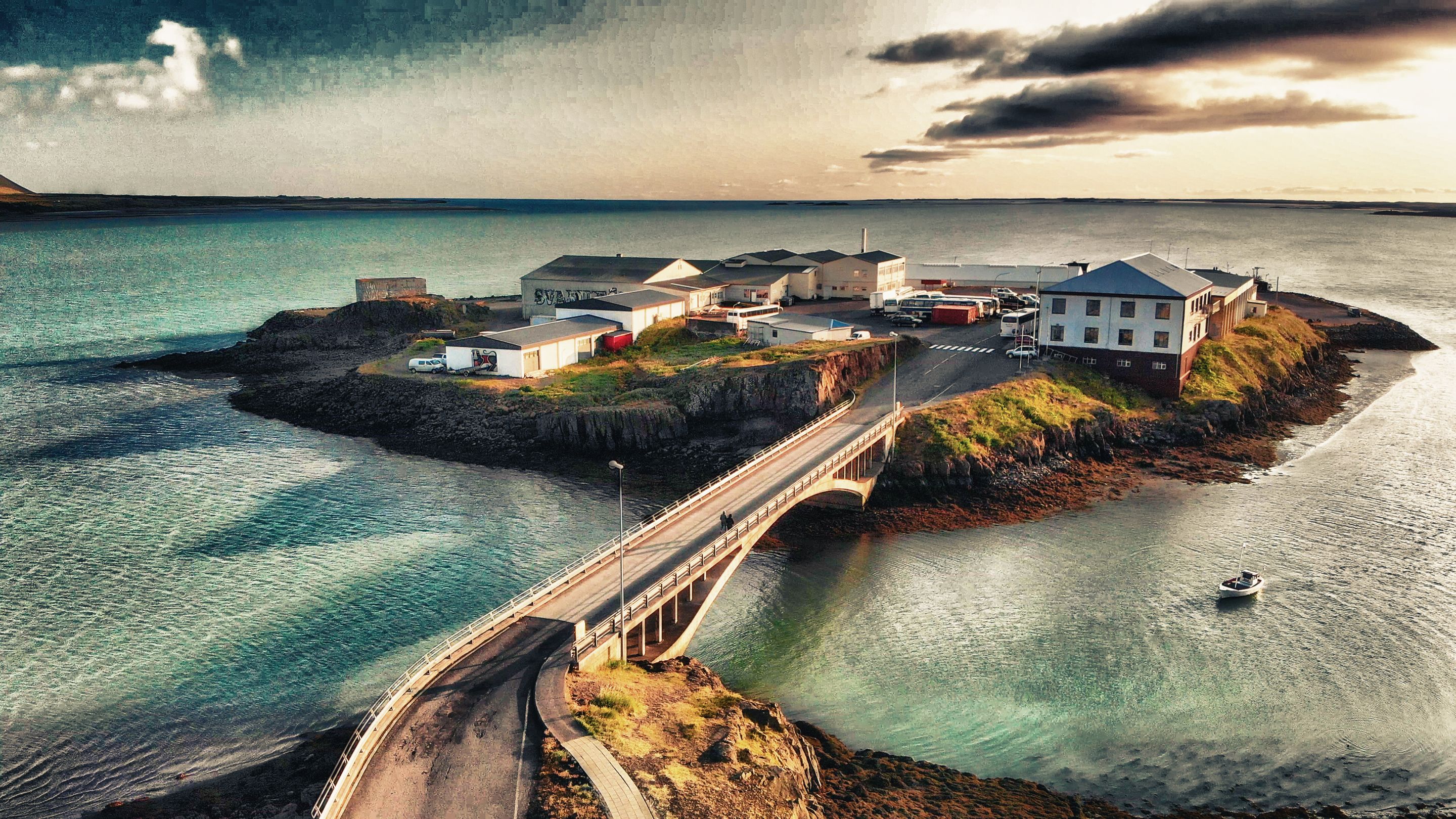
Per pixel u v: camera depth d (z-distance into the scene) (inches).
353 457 3649.1
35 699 1920.5
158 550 2694.4
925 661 2132.1
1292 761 1750.7
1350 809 1610.5
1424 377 5088.6
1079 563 2667.3
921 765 1731.1
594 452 3619.6
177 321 7465.6
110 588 2434.8
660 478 3368.6
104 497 3144.7
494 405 3959.2
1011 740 1834.4
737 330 4938.5
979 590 2498.8
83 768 1691.7
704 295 5674.2
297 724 1828.2
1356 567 2596.0
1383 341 6008.9
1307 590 2453.2
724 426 3718.0
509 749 1433.3
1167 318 3890.3
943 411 3506.4
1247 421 3996.1
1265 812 1606.8
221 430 4040.4
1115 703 1955.0
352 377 4503.0
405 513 3011.8
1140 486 3304.6
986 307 5300.2
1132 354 3991.1
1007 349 4384.8
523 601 1911.9
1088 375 4003.4
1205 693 1987.0
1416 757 1753.2
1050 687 2021.4
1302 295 7760.8
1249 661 2110.0
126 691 1948.8
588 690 1641.2
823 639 2236.7
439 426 3905.0
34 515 2967.5
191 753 1733.5
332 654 2098.9
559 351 4537.4
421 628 2215.8
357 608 2324.1
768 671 2091.5
